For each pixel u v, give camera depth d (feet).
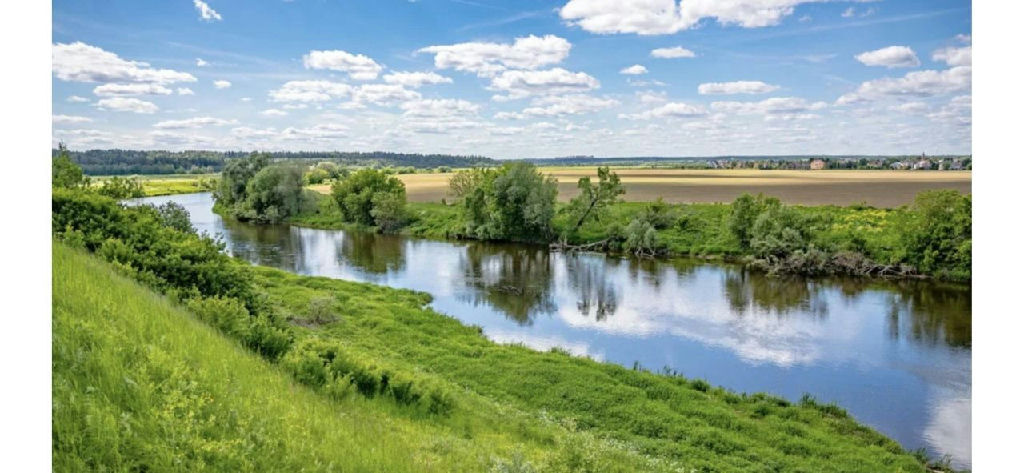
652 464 48.85
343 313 112.88
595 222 253.24
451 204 325.21
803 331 124.16
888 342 116.88
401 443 37.27
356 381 51.42
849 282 172.96
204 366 33.47
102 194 72.49
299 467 26.61
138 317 36.11
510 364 88.99
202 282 64.39
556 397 77.10
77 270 40.86
